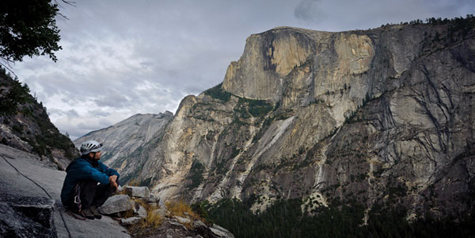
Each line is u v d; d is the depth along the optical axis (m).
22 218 2.84
